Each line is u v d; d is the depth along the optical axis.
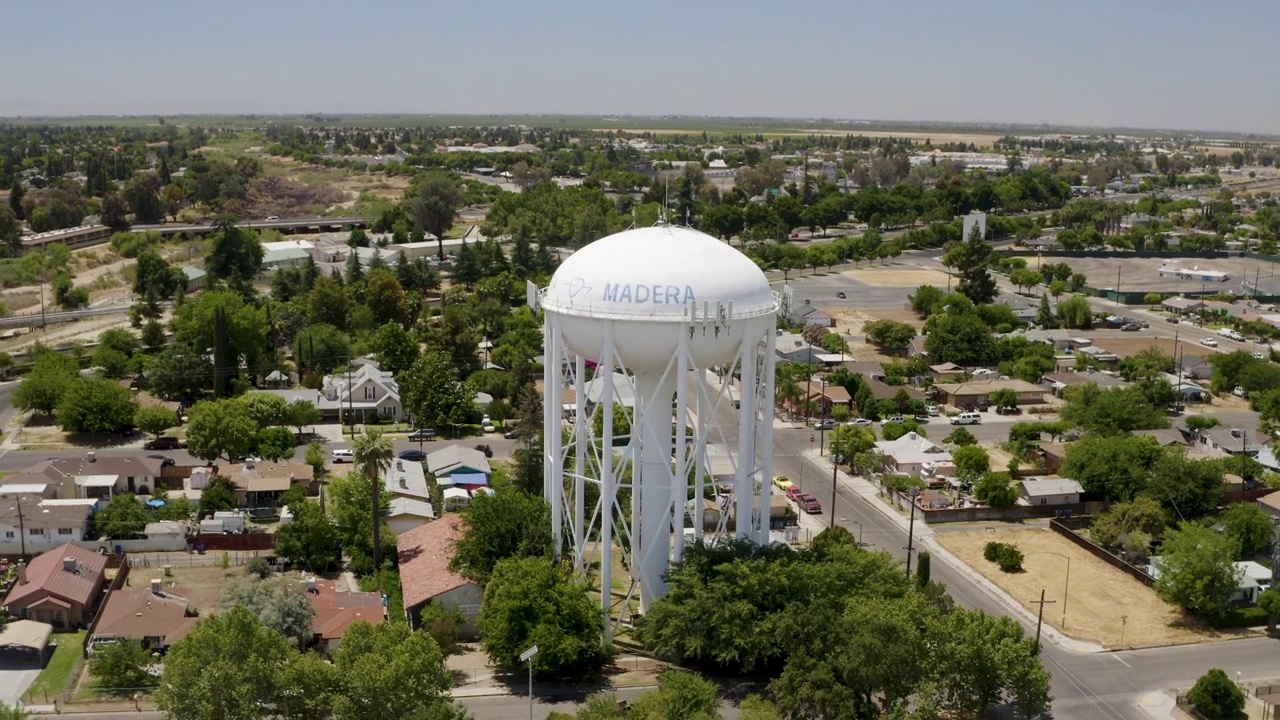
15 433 119.31
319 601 74.44
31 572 76.81
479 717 62.34
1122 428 121.06
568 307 69.25
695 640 65.19
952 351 160.12
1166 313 199.75
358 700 54.69
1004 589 83.81
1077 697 67.50
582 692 65.69
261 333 141.00
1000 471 108.25
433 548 82.00
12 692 64.50
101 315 177.75
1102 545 91.25
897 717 56.31
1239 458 107.44
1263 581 82.25
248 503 97.81
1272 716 64.19
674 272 68.00
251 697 53.75
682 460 69.06
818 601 64.44
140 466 101.19
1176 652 74.06
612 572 83.94
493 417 126.69
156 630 69.62
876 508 101.81
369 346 149.50
